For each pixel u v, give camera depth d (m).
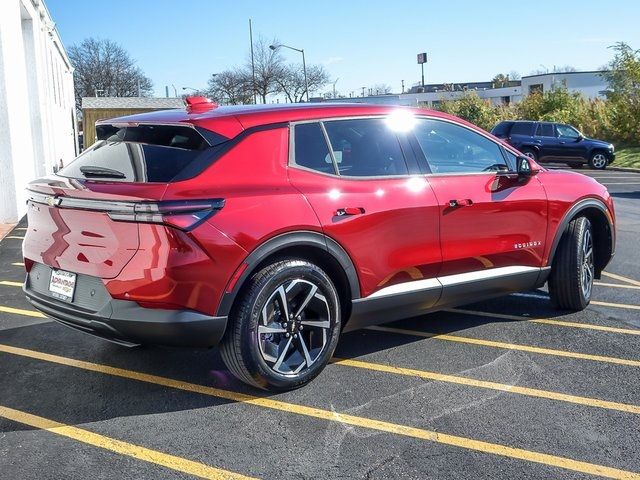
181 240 3.51
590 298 6.18
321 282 4.04
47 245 4.07
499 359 4.64
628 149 28.84
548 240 5.34
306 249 4.03
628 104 29.70
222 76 56.28
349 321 4.32
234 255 3.65
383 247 4.32
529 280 5.30
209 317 3.63
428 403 3.92
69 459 3.30
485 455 3.31
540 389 4.12
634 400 3.95
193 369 4.51
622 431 3.56
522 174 5.14
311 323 4.07
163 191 3.54
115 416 3.78
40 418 3.76
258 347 3.82
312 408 3.87
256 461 3.27
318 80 55.66
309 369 4.09
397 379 4.29
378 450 3.37
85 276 3.80
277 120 4.10
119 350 4.91
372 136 4.49
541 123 25.88
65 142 33.50
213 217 3.61
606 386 4.16
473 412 3.80
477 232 4.84
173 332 3.57
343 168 4.28
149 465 3.24
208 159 3.76
